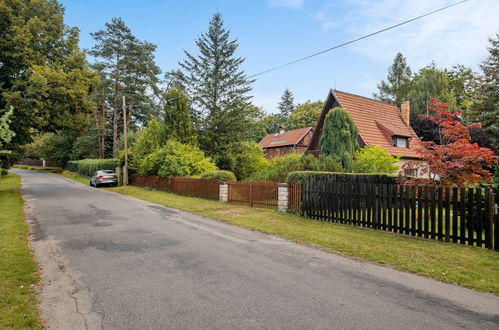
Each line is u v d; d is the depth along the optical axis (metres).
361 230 8.14
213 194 15.30
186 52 27.75
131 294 4.14
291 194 10.91
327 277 4.82
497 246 6.05
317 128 22.98
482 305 3.86
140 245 6.73
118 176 25.83
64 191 20.22
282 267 5.29
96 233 7.92
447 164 8.76
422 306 3.82
